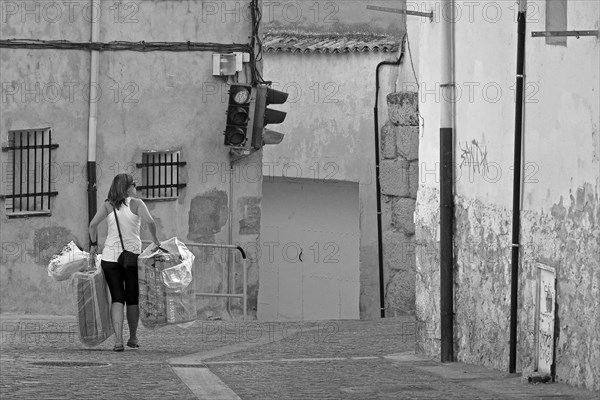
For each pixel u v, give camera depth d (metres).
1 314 27.48
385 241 35.00
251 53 29.30
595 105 13.11
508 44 16.17
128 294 19.44
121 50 28.47
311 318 36.53
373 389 13.62
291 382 14.45
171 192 29.11
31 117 27.70
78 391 13.23
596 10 13.13
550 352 14.44
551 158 14.53
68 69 28.00
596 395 12.59
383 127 35.09
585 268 13.40
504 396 12.72
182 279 19.36
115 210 19.12
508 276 16.06
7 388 13.40
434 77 19.28
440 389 13.62
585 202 13.41
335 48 35.69
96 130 28.25
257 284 29.72
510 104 16.05
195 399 12.62
